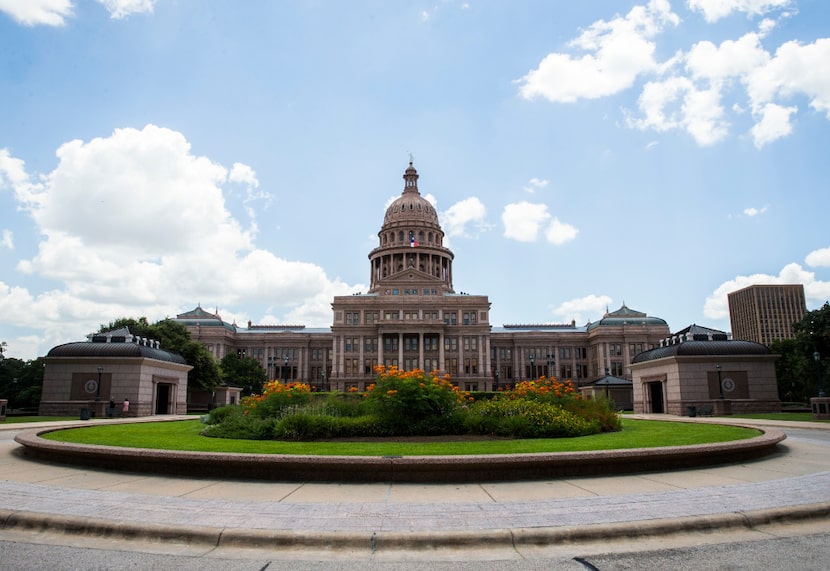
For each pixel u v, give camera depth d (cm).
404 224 15438
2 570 808
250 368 10994
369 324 12594
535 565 835
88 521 996
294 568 826
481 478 1432
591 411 2581
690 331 5322
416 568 827
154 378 5041
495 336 13750
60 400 4731
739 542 936
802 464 1673
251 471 1475
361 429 2275
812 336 5503
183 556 876
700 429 2564
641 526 968
